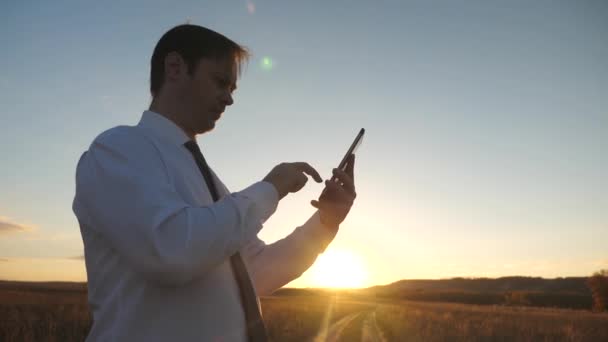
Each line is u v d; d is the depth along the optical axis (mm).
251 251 1642
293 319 24078
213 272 1154
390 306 64938
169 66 1395
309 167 1383
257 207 1163
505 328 20828
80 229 1209
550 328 21750
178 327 1089
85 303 25812
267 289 1619
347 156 1646
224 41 1438
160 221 1024
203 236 1035
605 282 84562
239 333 1151
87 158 1163
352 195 1676
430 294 131500
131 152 1140
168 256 1001
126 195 1068
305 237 1675
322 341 17344
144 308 1095
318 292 171750
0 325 12266
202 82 1384
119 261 1137
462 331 18953
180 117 1396
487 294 129250
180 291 1107
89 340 1144
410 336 18734
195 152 1321
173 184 1169
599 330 21219
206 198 1258
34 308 20953
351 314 39750
